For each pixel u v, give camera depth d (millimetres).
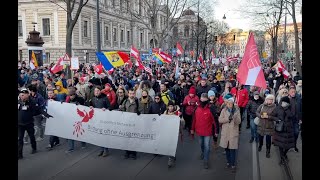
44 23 45344
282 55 49125
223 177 7340
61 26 44469
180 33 62000
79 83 12898
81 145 9773
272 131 8719
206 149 7926
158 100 8938
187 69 26141
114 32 59094
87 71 20391
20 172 7395
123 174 7414
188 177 7309
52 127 9352
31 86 9562
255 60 7949
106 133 8719
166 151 8211
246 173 7648
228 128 7707
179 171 7727
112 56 14617
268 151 8945
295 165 8023
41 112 9000
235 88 12359
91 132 8930
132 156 8672
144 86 11586
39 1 44750
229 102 7703
